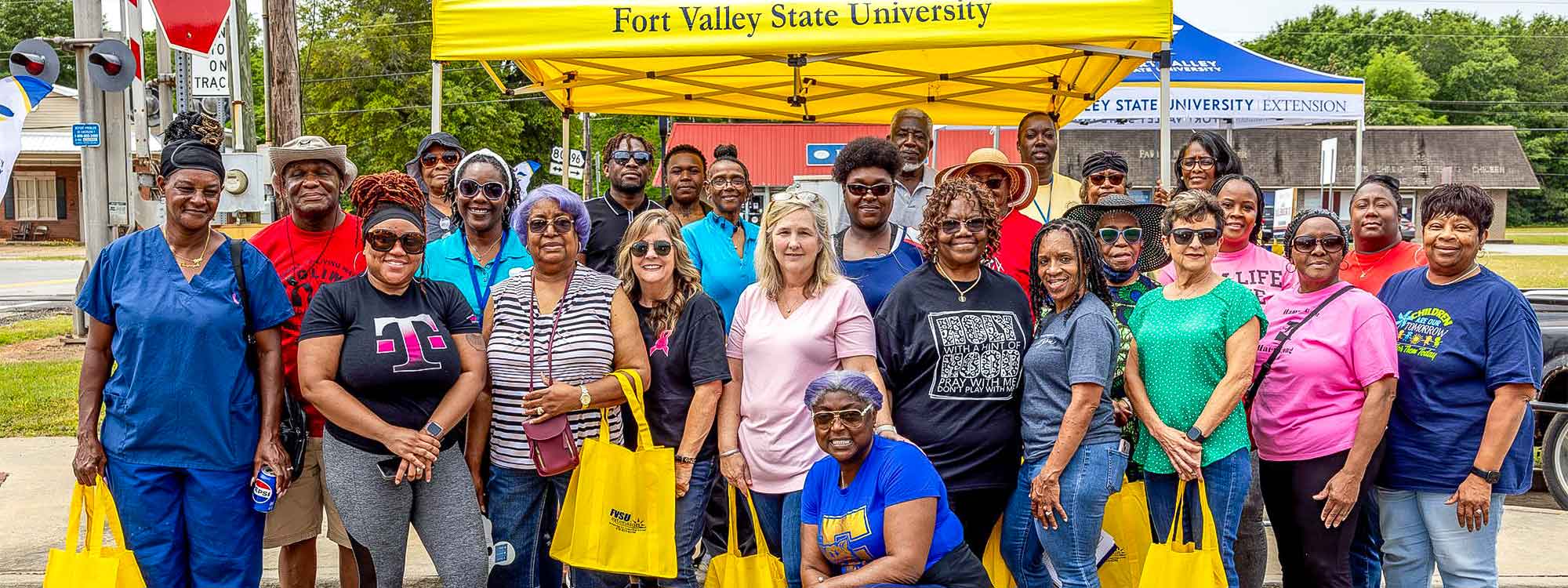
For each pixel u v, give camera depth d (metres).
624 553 4.12
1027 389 4.14
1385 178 5.02
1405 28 81.25
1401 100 73.38
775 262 4.30
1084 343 4.01
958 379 4.12
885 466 3.90
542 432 4.07
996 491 4.20
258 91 48.03
